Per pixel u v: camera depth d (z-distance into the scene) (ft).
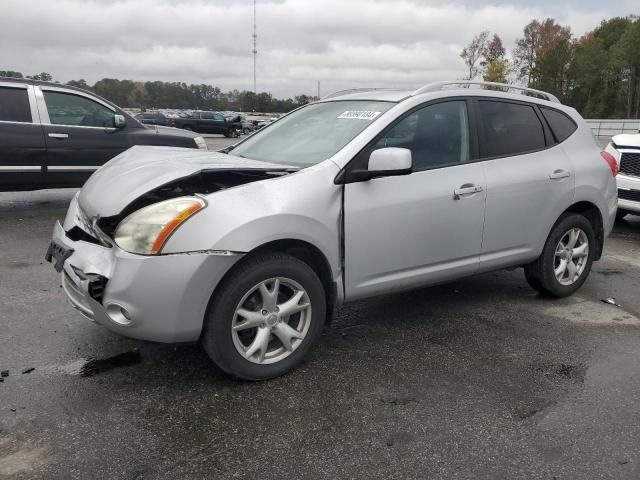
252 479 7.97
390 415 9.68
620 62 233.76
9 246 19.90
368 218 11.28
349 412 9.75
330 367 11.37
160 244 9.26
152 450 8.52
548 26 279.69
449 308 14.96
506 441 9.02
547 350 12.50
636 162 23.99
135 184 10.60
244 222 9.62
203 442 8.77
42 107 25.31
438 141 12.66
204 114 124.16
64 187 26.35
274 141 13.47
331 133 12.35
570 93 258.16
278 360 10.72
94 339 12.28
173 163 11.52
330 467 8.27
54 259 11.45
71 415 9.36
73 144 25.91
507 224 13.70
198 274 9.37
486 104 13.76
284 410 9.73
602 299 16.05
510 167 13.69
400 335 13.12
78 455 8.32
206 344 10.05
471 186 12.80
